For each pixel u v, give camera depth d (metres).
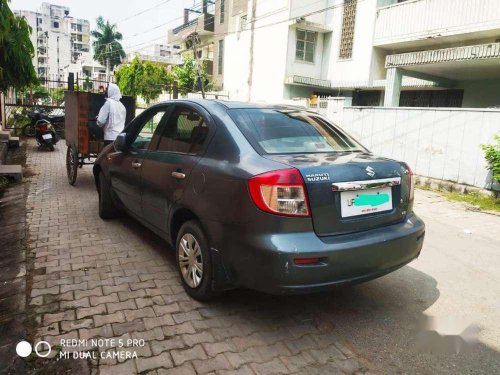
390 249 2.82
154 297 3.21
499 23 11.05
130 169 4.20
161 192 3.52
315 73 20.06
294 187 2.50
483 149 7.34
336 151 3.20
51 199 6.21
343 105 11.11
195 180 3.05
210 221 2.85
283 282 2.47
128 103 7.82
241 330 2.81
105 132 6.64
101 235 4.62
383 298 3.44
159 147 3.81
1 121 13.05
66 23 95.25
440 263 4.36
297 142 3.11
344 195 2.69
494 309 3.33
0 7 5.76
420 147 8.98
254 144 2.89
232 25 25.83
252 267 2.57
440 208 7.09
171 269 3.76
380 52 17.08
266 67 20.95
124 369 2.35
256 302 3.21
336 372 2.42
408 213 3.19
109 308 3.01
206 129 3.22
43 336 2.64
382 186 2.88
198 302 3.16
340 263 2.57
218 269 2.86
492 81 12.83
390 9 14.02
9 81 8.12
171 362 2.43
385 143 9.84
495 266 4.33
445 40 13.31
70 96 7.03
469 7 11.70
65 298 3.14
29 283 3.38
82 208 5.74
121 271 3.68
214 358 2.48
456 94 14.07
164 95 29.22
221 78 28.73
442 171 8.53
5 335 2.66
